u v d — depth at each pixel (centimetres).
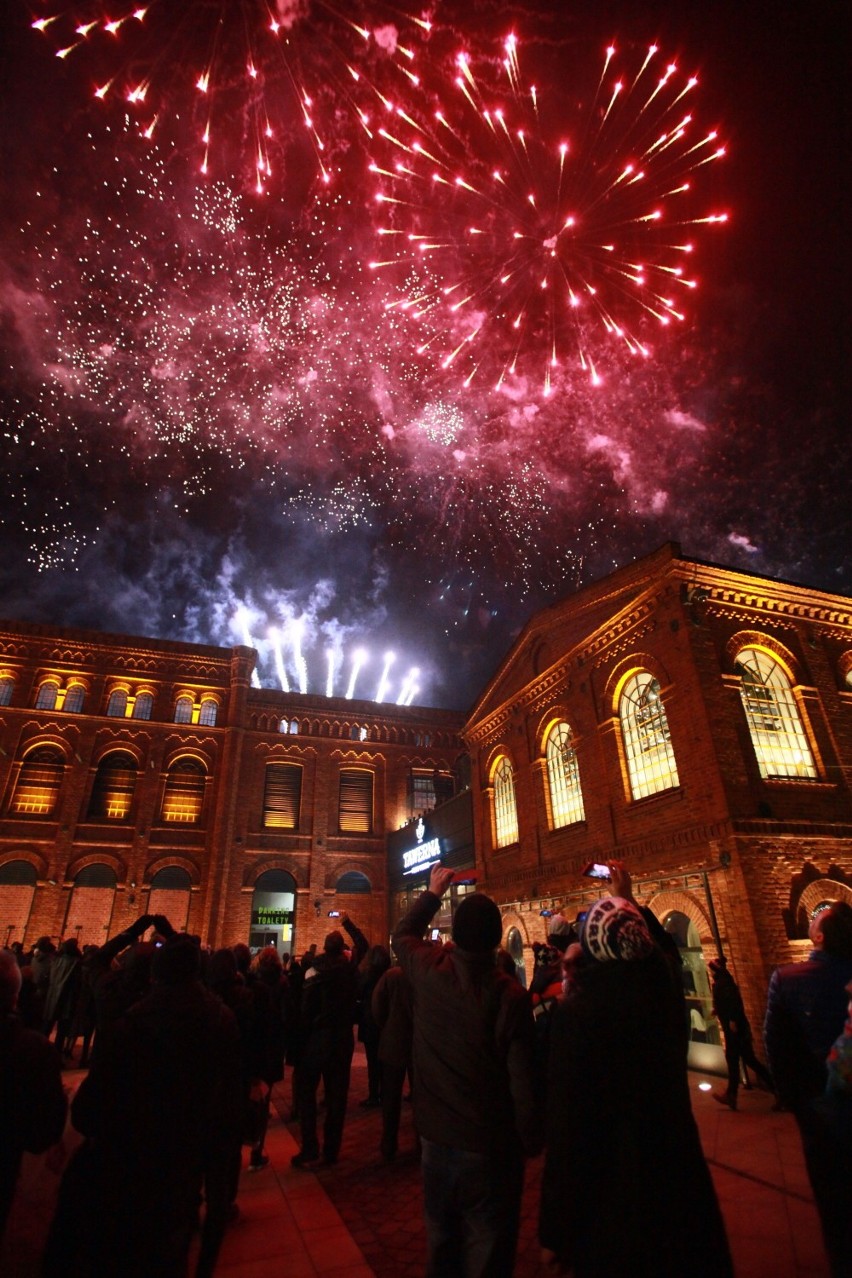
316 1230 533
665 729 1408
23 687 2828
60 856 2627
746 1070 1034
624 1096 246
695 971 1235
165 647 3073
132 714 2972
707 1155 711
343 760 3203
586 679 1667
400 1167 691
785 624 1479
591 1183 240
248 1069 641
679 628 1378
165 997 319
